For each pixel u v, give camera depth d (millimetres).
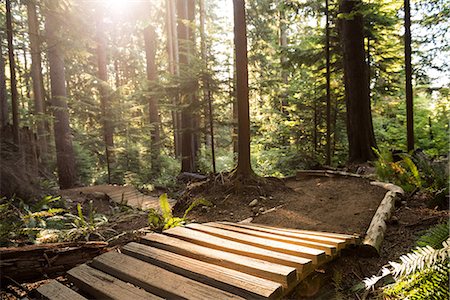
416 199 4477
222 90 9117
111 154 13562
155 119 15250
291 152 10594
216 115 9570
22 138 8078
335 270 2658
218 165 12805
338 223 3936
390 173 5875
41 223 4867
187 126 11133
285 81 14984
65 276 2934
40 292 2348
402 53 10328
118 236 4152
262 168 10992
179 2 11883
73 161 12102
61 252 2990
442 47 8164
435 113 10492
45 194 7379
